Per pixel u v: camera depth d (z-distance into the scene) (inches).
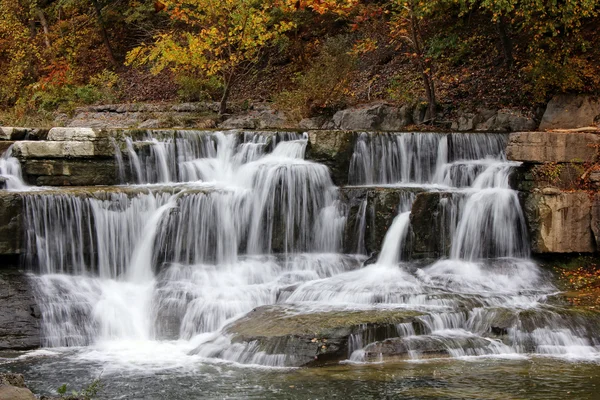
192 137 612.4
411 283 485.7
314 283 491.5
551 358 399.2
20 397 282.7
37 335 442.6
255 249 548.4
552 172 541.6
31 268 499.8
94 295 482.0
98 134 581.6
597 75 677.9
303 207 559.8
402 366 383.6
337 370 377.4
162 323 464.1
